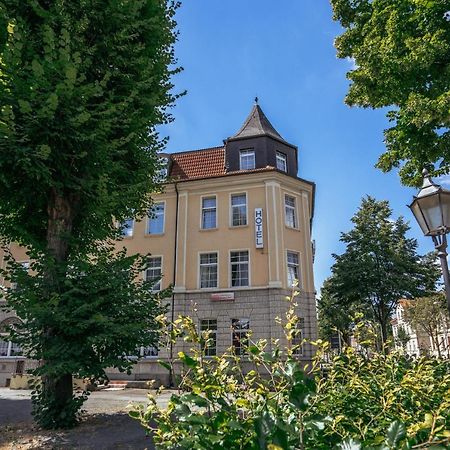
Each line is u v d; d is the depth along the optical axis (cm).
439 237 509
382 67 818
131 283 800
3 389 1770
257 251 2019
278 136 2388
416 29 815
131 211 1073
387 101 888
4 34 737
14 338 719
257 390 218
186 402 210
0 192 796
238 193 2148
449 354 536
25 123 698
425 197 518
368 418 250
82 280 736
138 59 866
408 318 3275
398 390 270
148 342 756
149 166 974
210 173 2266
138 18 910
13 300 708
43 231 922
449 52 771
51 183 727
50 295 711
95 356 727
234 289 1994
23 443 627
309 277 2055
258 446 168
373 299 2344
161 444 207
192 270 2086
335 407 253
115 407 991
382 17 870
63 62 689
